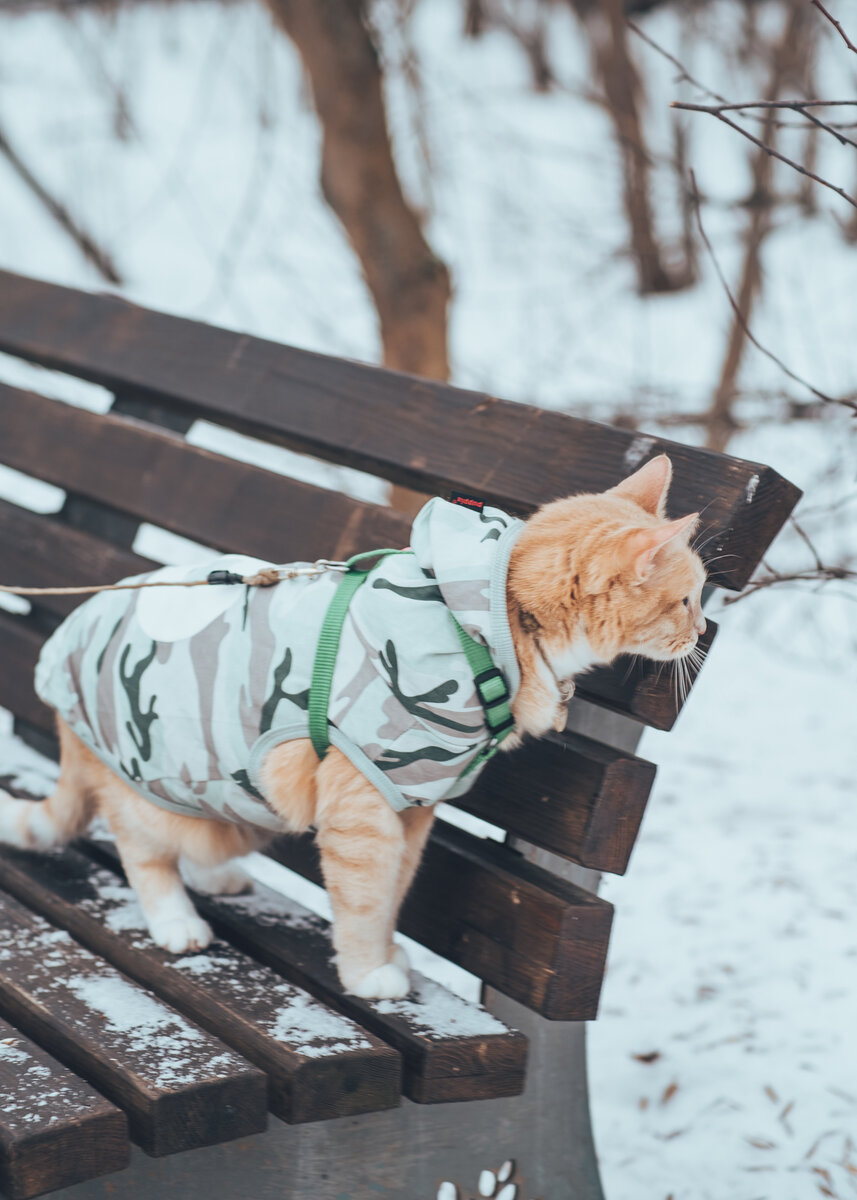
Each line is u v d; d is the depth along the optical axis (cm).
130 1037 171
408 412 238
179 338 287
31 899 222
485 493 218
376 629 177
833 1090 257
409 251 492
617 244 755
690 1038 278
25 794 258
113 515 306
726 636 557
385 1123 191
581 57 1361
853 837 369
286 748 184
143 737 195
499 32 1385
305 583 191
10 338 321
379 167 483
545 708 181
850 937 315
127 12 1284
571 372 728
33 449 305
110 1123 152
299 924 215
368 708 176
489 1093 183
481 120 946
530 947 188
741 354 510
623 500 183
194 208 1180
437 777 178
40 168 1312
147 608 201
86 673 204
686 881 345
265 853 234
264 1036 173
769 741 442
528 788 194
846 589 548
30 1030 181
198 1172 175
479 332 827
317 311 866
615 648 179
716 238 742
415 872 205
